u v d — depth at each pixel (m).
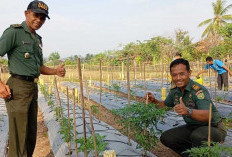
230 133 5.37
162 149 4.77
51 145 5.16
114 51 40.56
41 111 9.18
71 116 7.38
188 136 3.96
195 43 35.22
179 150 4.14
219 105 8.41
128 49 39.72
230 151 2.63
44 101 10.78
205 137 3.45
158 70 25.84
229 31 28.67
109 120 7.37
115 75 26.77
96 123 6.57
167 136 4.09
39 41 3.57
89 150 3.76
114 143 4.90
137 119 3.72
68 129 4.49
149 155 4.21
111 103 10.08
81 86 3.24
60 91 14.81
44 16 3.26
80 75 3.22
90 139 3.61
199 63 24.77
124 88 14.91
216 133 3.50
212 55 25.91
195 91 3.57
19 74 3.22
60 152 4.57
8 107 3.26
